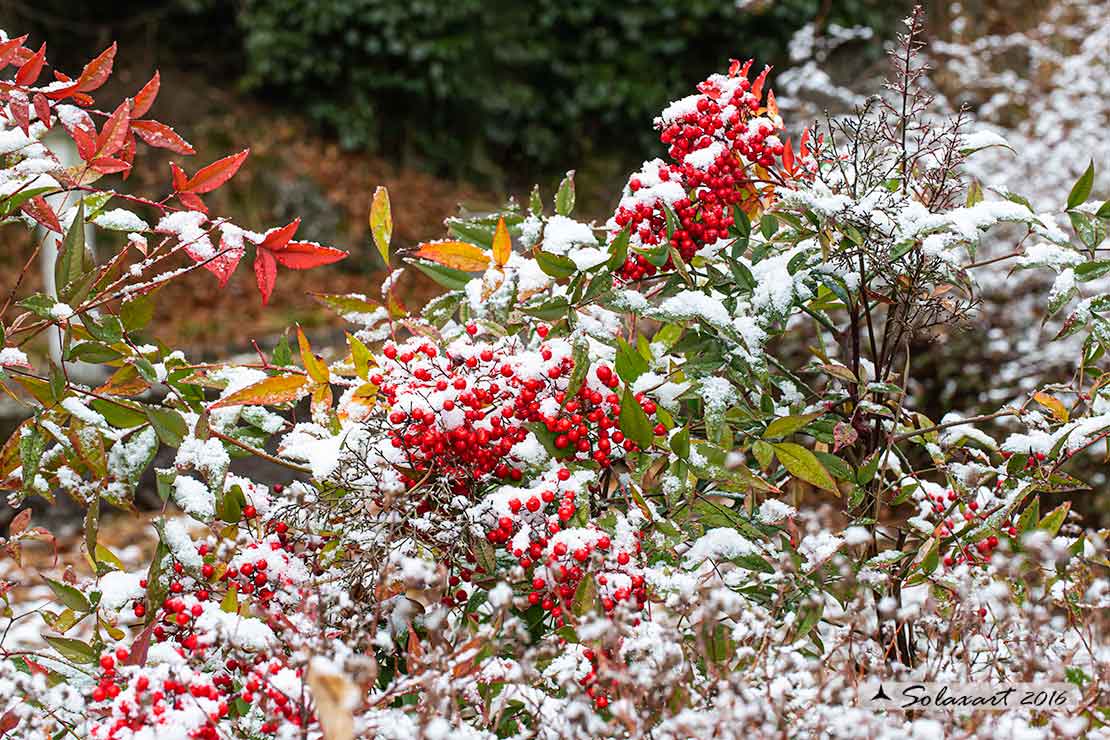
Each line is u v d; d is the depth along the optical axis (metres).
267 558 1.57
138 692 1.43
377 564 1.54
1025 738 1.43
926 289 1.68
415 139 5.79
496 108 5.82
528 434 1.58
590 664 1.50
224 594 1.59
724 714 1.42
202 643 1.48
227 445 1.64
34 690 1.46
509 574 1.58
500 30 5.80
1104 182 3.13
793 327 2.54
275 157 5.31
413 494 1.57
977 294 1.92
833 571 1.59
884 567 1.64
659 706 1.46
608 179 5.98
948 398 2.74
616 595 1.51
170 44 5.83
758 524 1.62
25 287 4.45
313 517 1.59
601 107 6.03
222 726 1.47
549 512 1.58
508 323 1.69
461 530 1.56
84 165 1.60
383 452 1.57
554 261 1.58
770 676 1.48
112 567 1.67
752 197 1.71
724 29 5.75
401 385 1.56
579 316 1.59
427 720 1.43
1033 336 2.74
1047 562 1.63
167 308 4.49
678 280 1.67
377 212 1.67
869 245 1.63
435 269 1.70
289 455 1.62
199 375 1.66
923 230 1.62
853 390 1.71
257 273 1.63
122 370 1.60
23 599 2.24
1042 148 3.20
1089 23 3.88
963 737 1.44
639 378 1.58
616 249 1.57
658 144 6.09
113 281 1.62
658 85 5.91
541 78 5.96
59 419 1.60
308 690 1.44
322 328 4.46
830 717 1.44
